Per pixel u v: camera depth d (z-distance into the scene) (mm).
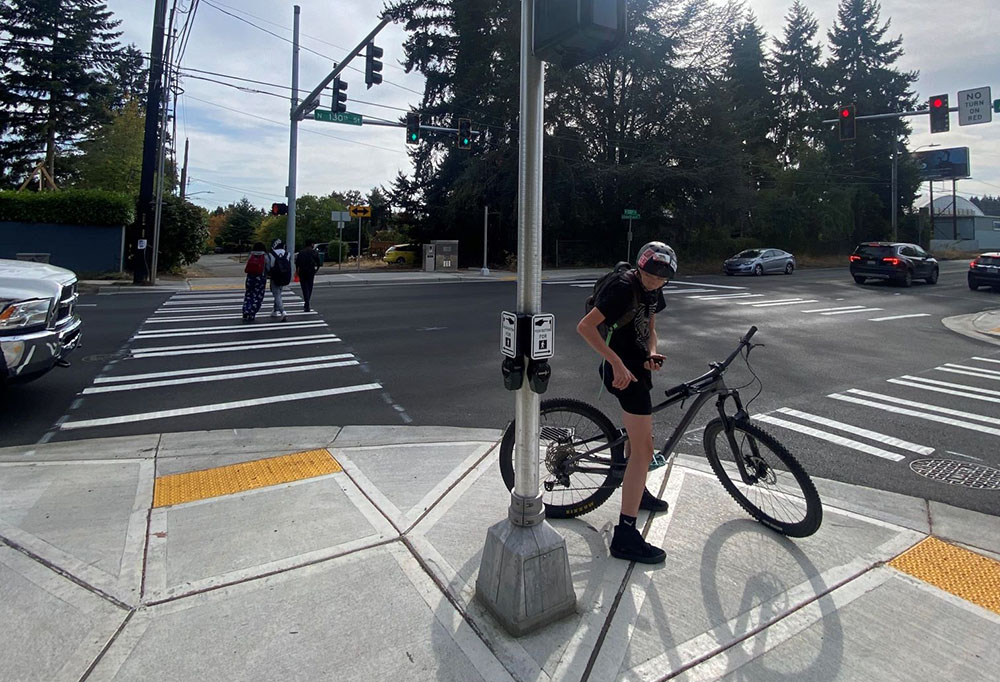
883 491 4422
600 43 2582
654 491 4219
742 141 34500
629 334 3352
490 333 11414
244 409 6379
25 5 36000
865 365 9188
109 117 37406
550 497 3986
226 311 14109
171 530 3520
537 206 2775
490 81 31297
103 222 22984
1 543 3326
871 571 3234
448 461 4688
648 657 2541
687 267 34562
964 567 3291
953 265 40719
